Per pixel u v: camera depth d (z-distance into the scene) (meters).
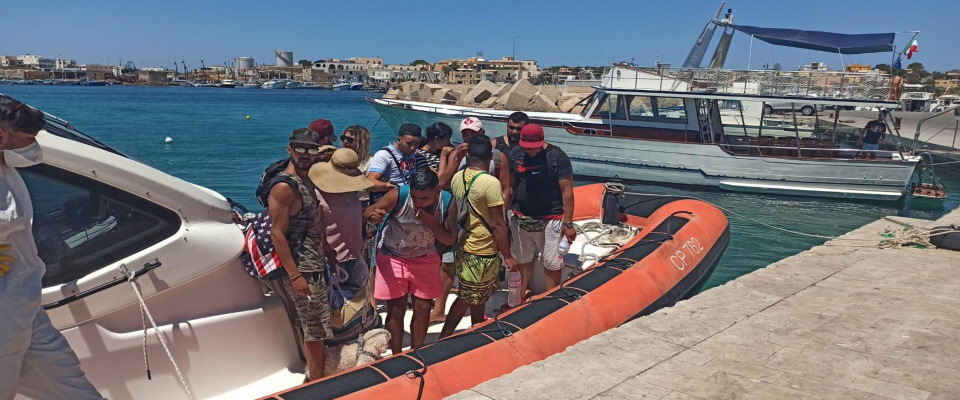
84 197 3.02
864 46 17.06
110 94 109.31
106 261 3.08
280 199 3.33
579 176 19.28
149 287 3.14
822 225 14.33
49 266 2.98
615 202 6.85
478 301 4.57
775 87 17.80
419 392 3.53
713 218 6.81
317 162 3.94
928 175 18.41
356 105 76.19
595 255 6.05
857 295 5.85
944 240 7.56
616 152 18.50
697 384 4.03
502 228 4.41
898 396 3.91
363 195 5.11
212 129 35.66
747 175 17.73
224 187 16.80
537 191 5.08
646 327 4.88
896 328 5.04
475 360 3.96
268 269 3.48
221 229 3.35
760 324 5.07
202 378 3.37
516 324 4.38
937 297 5.81
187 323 3.31
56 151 2.88
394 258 4.24
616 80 18.89
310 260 3.51
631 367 4.23
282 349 3.70
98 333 3.08
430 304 4.38
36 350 2.75
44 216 2.96
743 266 10.52
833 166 17.23
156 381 3.25
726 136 18.39
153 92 131.25
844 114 22.88
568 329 4.52
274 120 44.91
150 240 3.16
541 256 5.58
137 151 24.38
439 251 4.85
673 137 18.39
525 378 3.96
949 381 4.12
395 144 5.15
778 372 4.23
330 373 3.82
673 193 17.81
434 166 5.28
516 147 5.21
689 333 4.82
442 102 30.64
